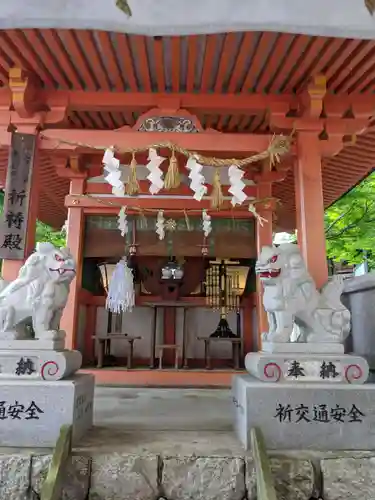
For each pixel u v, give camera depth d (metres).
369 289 5.73
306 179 5.46
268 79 5.48
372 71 5.13
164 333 9.52
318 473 3.52
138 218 8.60
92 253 8.49
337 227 14.89
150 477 3.43
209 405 5.75
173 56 4.96
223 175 8.34
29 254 5.18
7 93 5.54
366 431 3.81
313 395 3.84
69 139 5.65
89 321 9.30
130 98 5.83
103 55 4.96
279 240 19.00
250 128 7.09
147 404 5.82
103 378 7.79
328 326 4.27
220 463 3.46
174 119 5.82
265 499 2.99
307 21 2.98
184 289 9.91
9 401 3.78
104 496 3.40
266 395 3.83
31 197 5.28
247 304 9.19
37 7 2.87
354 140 6.11
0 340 4.11
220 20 2.97
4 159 8.20
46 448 3.68
